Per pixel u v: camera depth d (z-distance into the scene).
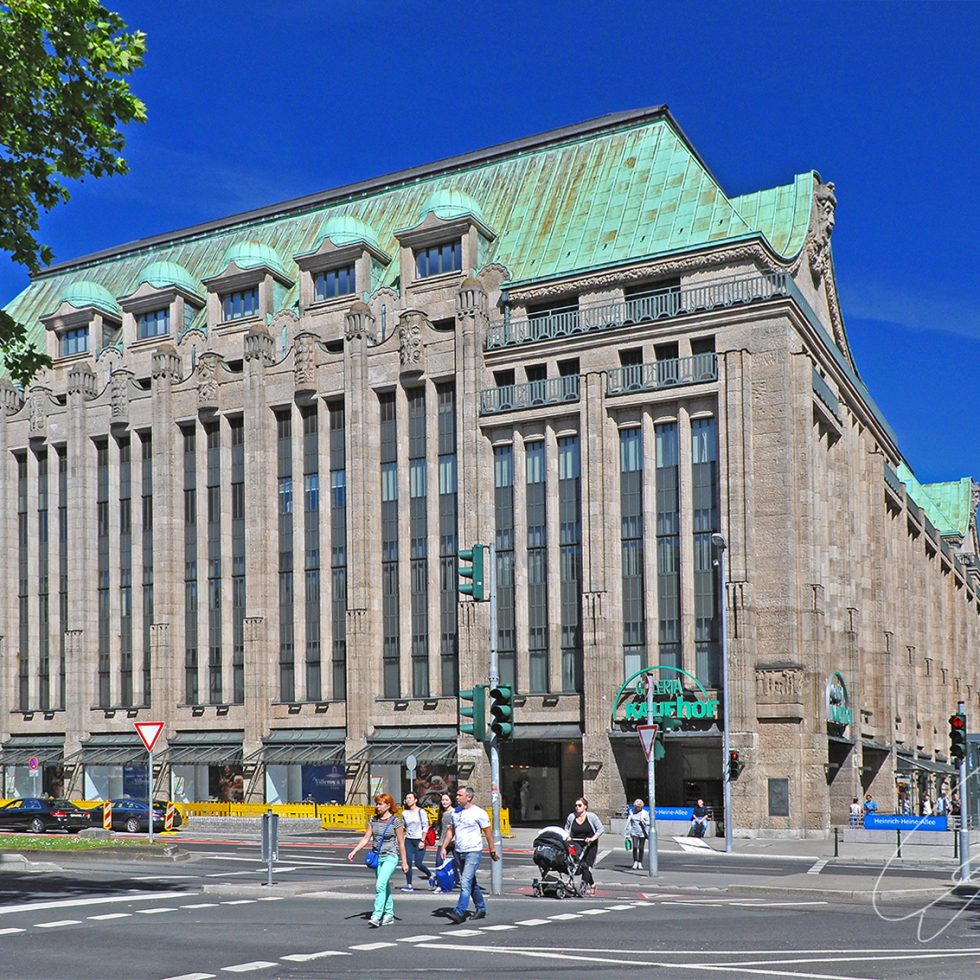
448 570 60.25
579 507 57.09
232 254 69.94
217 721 65.06
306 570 64.19
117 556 70.25
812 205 65.25
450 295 62.72
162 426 68.31
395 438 62.53
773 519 52.53
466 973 15.16
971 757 54.56
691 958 16.53
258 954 16.73
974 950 17.67
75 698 69.50
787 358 53.16
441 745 58.47
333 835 50.84
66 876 29.28
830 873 33.44
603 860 38.06
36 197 23.98
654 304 57.72
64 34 22.17
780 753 50.88
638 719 53.47
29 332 82.62
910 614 77.38
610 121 69.25
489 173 71.88
